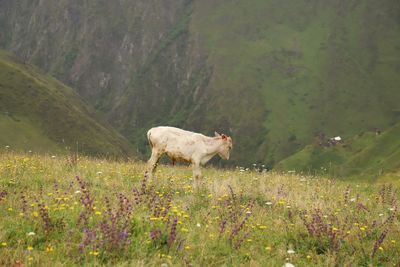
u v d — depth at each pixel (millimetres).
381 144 146250
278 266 8641
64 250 8172
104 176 15336
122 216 9633
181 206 11891
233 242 9461
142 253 8359
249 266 8453
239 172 20734
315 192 15430
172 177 16141
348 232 10242
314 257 9234
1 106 168375
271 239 10039
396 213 13055
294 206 12828
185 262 8172
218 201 12867
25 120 167625
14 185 12992
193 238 9453
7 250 7887
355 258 9234
